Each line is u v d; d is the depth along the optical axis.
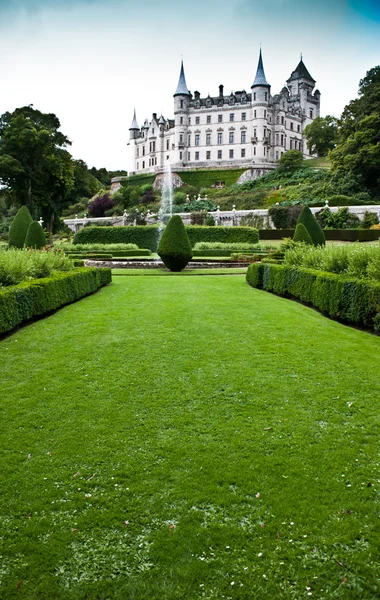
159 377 5.45
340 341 7.02
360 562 2.60
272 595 2.41
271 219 44.94
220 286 13.43
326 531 2.83
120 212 64.25
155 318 8.58
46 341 6.98
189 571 2.55
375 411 4.53
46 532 2.86
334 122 80.25
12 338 7.14
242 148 83.19
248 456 3.69
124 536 2.82
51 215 55.06
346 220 40.44
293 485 3.29
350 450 3.78
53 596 2.42
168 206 59.91
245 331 7.60
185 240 18.89
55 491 3.25
